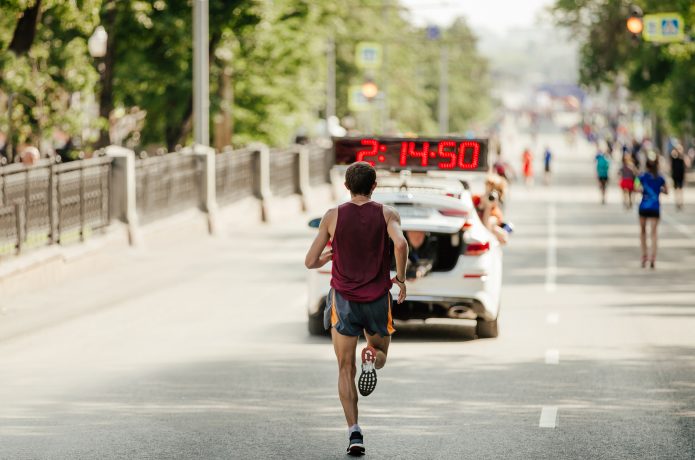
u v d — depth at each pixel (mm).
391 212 16703
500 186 33000
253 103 90250
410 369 24344
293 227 68125
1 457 16781
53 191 40719
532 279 42094
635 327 30422
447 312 27562
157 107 77312
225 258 49438
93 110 79000
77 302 35531
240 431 18516
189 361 25297
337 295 16672
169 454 17000
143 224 52312
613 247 55312
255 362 25141
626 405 20656
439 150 32562
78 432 18453
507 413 19938
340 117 157250
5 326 30703
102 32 59250
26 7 50969
